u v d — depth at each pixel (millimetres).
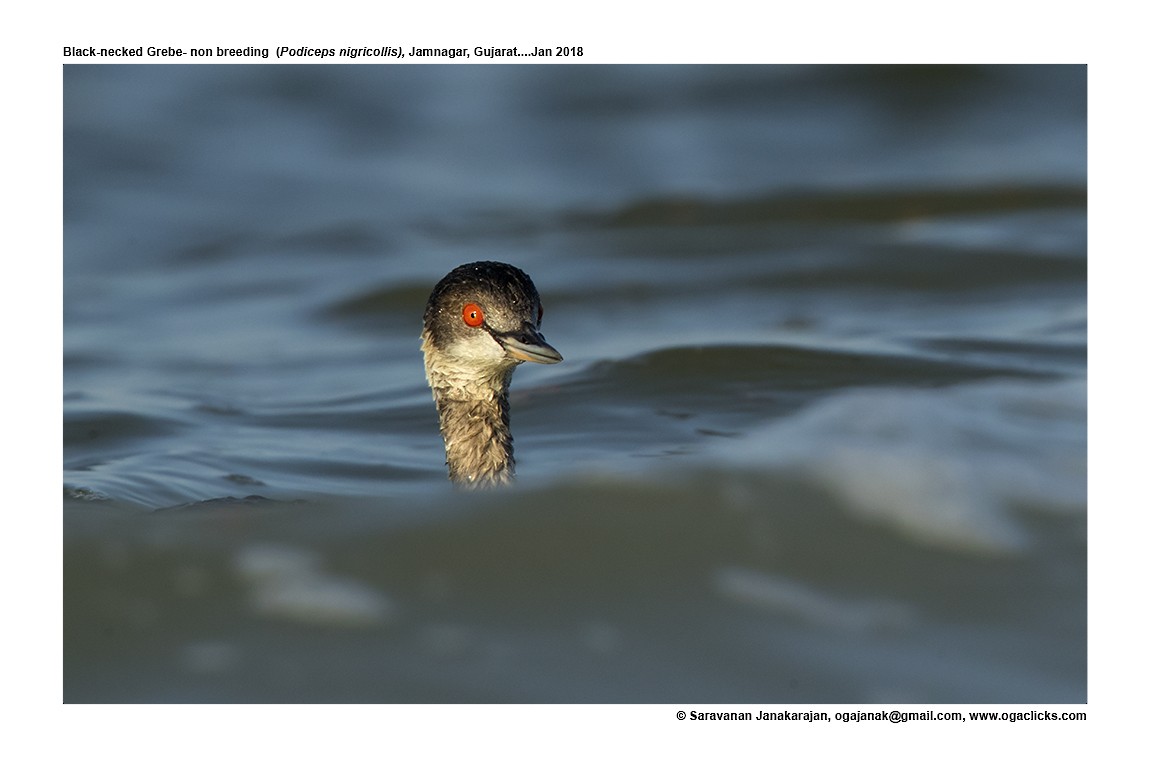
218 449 12836
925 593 8031
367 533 8766
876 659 7469
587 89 27094
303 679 7309
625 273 18156
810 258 18281
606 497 8992
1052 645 7594
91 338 16750
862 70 26609
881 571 8219
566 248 19516
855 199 20641
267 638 7672
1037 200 20328
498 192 22688
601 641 7617
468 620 7812
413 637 7668
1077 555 8359
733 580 8117
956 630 7723
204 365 15695
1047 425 10055
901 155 23281
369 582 8211
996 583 8117
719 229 19906
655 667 7414
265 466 12297
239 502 10695
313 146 24875
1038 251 17984
